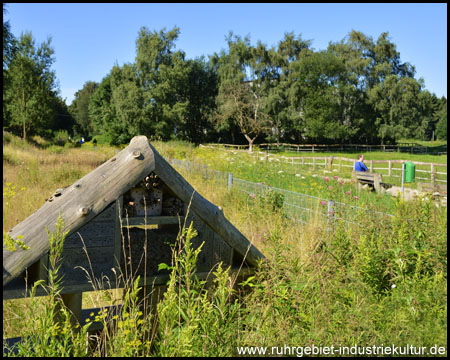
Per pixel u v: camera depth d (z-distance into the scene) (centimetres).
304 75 5500
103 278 291
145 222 293
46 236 271
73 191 285
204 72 5944
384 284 358
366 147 5834
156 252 327
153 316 306
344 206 596
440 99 9219
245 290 356
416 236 407
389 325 290
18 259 265
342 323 286
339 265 364
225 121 5528
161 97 5384
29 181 1077
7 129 4403
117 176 291
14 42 2830
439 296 320
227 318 265
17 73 4234
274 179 1348
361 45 5962
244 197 886
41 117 4469
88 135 8888
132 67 5488
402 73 6191
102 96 6588
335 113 5578
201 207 324
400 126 5659
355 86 5709
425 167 2369
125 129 5441
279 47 5925
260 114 5506
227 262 344
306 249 455
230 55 5694
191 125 5891
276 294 302
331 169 1848
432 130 9269
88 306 386
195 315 251
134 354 239
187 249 256
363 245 371
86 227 286
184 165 1477
